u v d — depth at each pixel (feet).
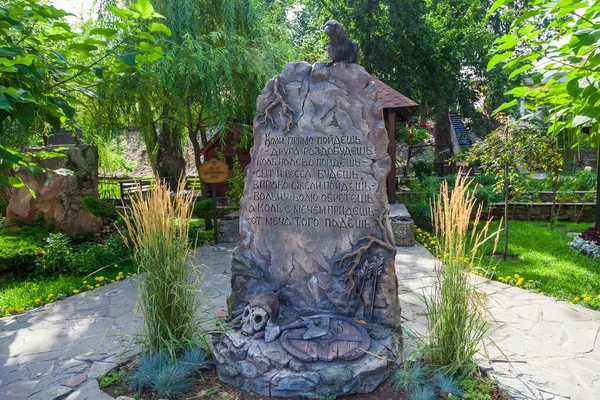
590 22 9.90
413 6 51.42
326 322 12.38
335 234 13.23
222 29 29.48
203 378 11.84
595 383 11.24
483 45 55.06
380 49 51.96
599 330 14.51
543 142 22.13
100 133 30.37
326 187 13.24
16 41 13.34
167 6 26.94
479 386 10.97
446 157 62.54
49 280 21.45
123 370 12.23
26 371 12.47
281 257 13.55
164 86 28.66
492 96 58.08
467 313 11.38
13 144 32.89
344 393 10.88
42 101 12.60
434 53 54.60
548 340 13.80
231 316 13.34
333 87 13.20
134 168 62.69
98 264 23.07
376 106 12.97
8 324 15.99
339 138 13.16
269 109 13.62
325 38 55.98
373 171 13.02
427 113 59.93
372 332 12.20
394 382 11.36
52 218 27.68
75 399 10.96
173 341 12.34
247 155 42.09
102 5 27.58
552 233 30.81
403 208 30.89
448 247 11.66
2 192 34.27
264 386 11.02
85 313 16.88
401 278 20.66
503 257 23.89
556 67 11.23
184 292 12.45
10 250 22.30
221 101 28.91
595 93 10.12
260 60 28.78
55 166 27.63
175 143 39.91
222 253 25.76
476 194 37.04
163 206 12.41
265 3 35.04
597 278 20.11
